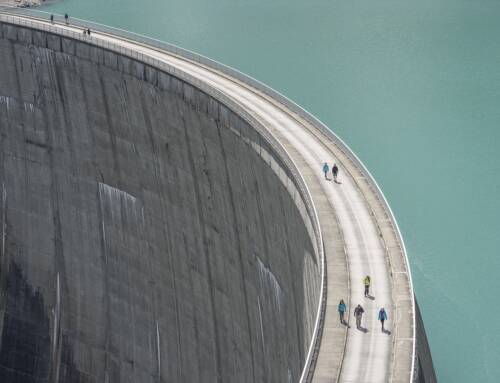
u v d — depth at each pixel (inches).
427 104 5718.5
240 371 4143.7
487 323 3540.8
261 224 3799.2
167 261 4702.3
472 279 3833.7
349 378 2333.9
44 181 5388.8
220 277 4288.9
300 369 3100.4
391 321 2551.7
